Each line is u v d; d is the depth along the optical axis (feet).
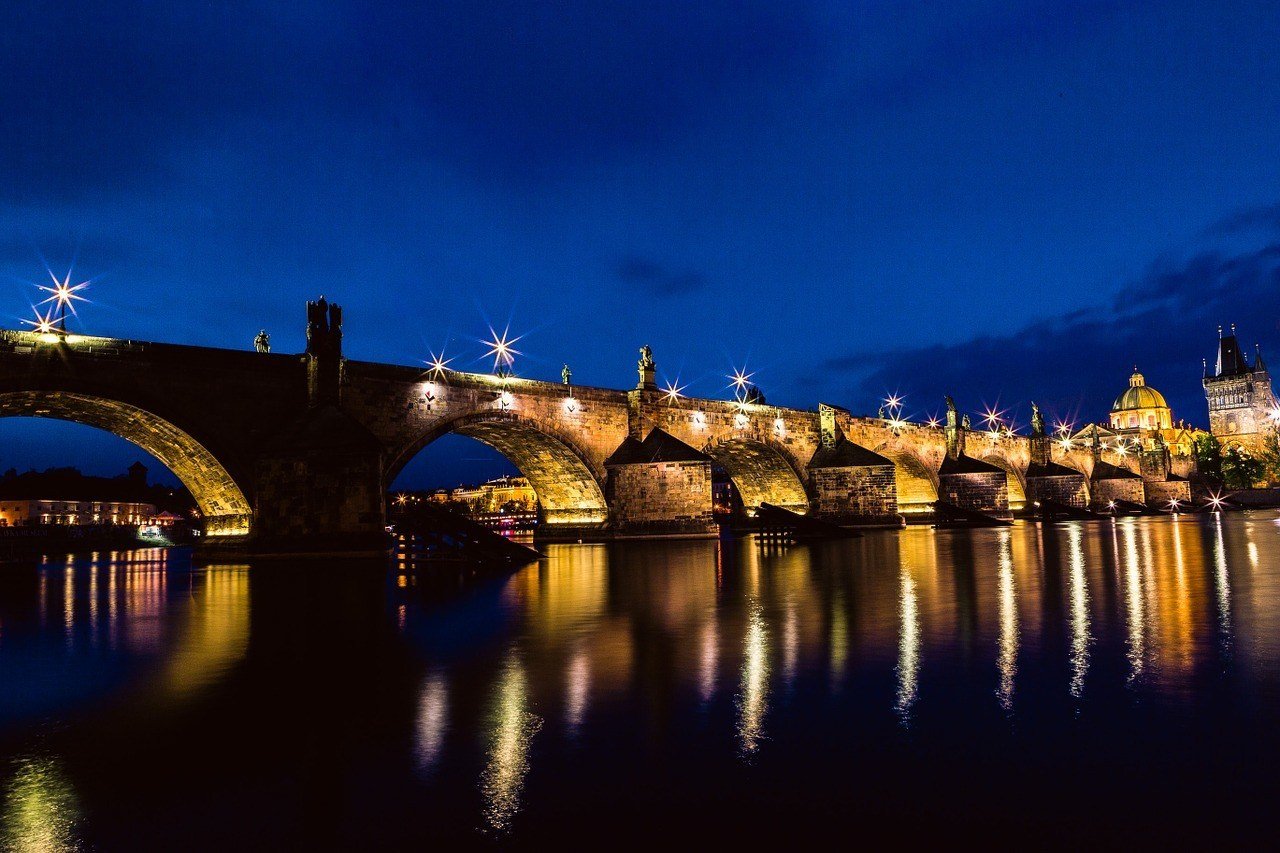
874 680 43.27
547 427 213.25
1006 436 414.00
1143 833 23.94
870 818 25.49
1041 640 53.83
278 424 160.76
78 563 195.72
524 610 77.05
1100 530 236.22
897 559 131.85
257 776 31.12
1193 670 44.04
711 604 77.92
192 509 571.28
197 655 56.65
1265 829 24.03
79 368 138.31
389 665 51.42
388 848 24.54
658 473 225.35
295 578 122.42
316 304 166.81
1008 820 25.08
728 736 34.12
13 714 40.91
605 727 36.01
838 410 297.53
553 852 23.82
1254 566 105.09
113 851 24.93
